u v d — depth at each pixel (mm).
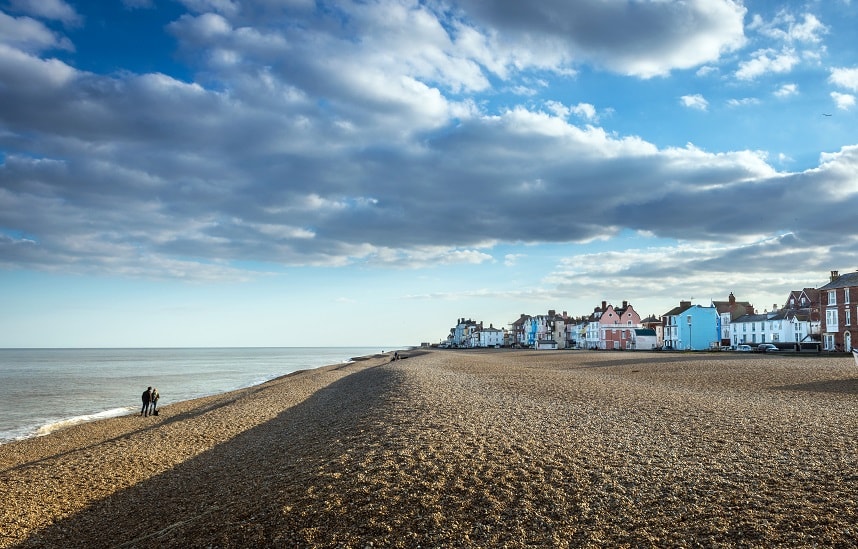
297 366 105688
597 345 112688
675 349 98312
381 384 32344
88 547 11125
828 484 10016
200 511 12031
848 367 36344
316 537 9453
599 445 13867
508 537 8875
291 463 14586
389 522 9688
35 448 22828
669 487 10359
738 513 9016
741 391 25141
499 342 189750
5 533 12023
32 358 166875
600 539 8578
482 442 14328
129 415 32406
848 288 61156
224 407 30938
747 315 97562
